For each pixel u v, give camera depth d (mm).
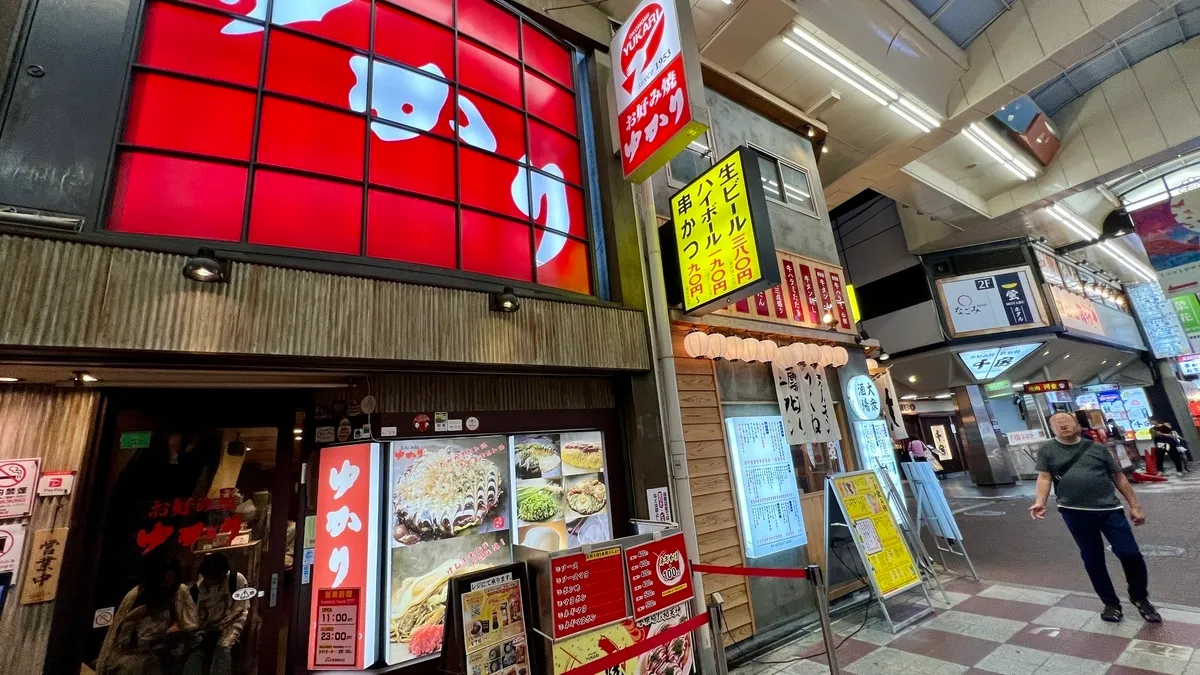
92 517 2701
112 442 2848
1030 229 15578
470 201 4277
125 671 2648
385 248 3688
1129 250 21062
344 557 3207
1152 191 16516
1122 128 11906
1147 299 21438
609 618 2912
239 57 3492
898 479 6855
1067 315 15781
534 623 2820
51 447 2650
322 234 3451
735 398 5555
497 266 4277
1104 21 7926
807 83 8711
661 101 4660
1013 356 15523
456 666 2518
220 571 2996
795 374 6188
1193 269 13641
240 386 3156
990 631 4422
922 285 15828
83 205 2701
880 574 4863
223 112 3336
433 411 3711
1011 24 9047
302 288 3035
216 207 3143
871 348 7461
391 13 4285
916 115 9773
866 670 3961
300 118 3596
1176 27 10648
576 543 4145
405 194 3889
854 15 8000
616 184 5305
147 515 2861
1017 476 15562
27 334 2277
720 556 4812
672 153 4602
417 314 3428
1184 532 7414
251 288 2873
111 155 2865
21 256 2363
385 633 3166
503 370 3965
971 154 12266
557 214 4949
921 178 12281
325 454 3346
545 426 4281
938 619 4867
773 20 7105
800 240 7355
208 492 3047
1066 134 12961
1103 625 4266
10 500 2500
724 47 7457
